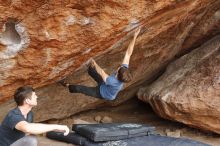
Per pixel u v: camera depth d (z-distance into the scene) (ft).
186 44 32.30
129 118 34.40
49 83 22.75
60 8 18.12
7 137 15.23
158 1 19.33
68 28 19.01
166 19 22.74
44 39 19.07
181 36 29.30
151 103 31.04
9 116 15.20
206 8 27.37
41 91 24.56
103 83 21.24
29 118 16.05
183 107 27.76
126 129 24.11
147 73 31.94
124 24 19.74
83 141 23.57
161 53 29.76
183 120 28.84
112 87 20.89
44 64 20.43
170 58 32.24
